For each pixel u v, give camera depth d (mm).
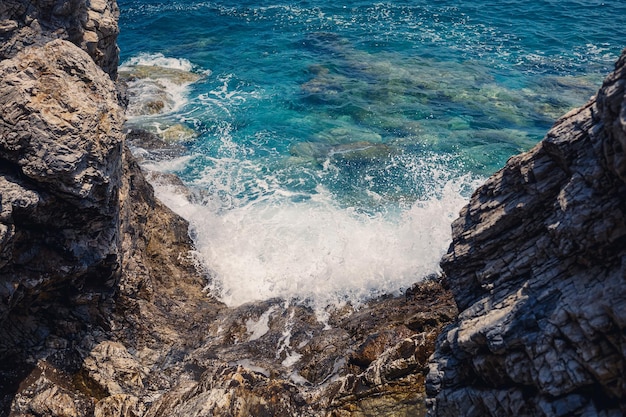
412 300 16766
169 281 18188
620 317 7617
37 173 11812
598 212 8180
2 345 13195
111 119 13172
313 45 36500
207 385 13062
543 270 9234
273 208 21922
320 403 12898
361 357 14258
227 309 17516
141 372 14336
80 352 14211
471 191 22828
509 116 28031
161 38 38531
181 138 26609
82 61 13406
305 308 17469
